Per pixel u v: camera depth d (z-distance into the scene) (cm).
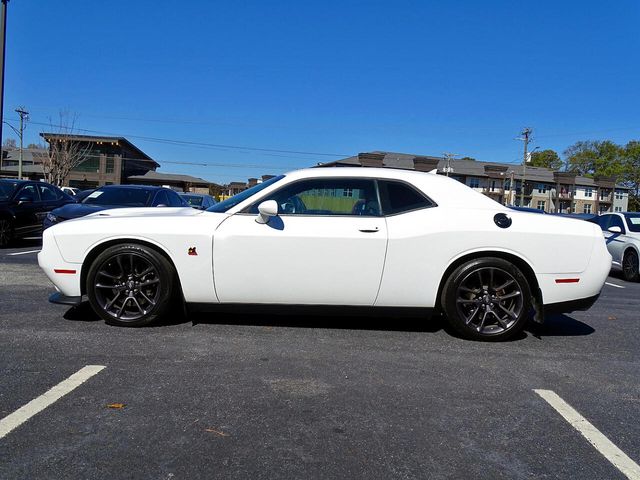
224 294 435
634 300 720
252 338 432
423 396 324
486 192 7188
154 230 432
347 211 438
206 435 264
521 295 434
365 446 258
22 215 1045
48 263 442
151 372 348
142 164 6562
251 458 244
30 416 279
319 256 423
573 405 318
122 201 931
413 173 456
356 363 380
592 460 252
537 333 486
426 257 426
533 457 253
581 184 7962
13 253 945
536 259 431
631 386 354
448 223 430
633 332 506
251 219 433
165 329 447
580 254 435
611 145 9256
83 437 258
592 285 439
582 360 408
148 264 438
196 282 432
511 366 387
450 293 433
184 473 229
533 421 294
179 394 314
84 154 5112
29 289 603
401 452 254
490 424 288
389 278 427
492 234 428
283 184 445
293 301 434
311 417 289
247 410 295
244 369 360
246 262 426
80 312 496
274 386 331
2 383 322
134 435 262
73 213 873
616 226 1061
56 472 227
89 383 326
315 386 334
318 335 448
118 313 446
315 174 448
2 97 1598
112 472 228
